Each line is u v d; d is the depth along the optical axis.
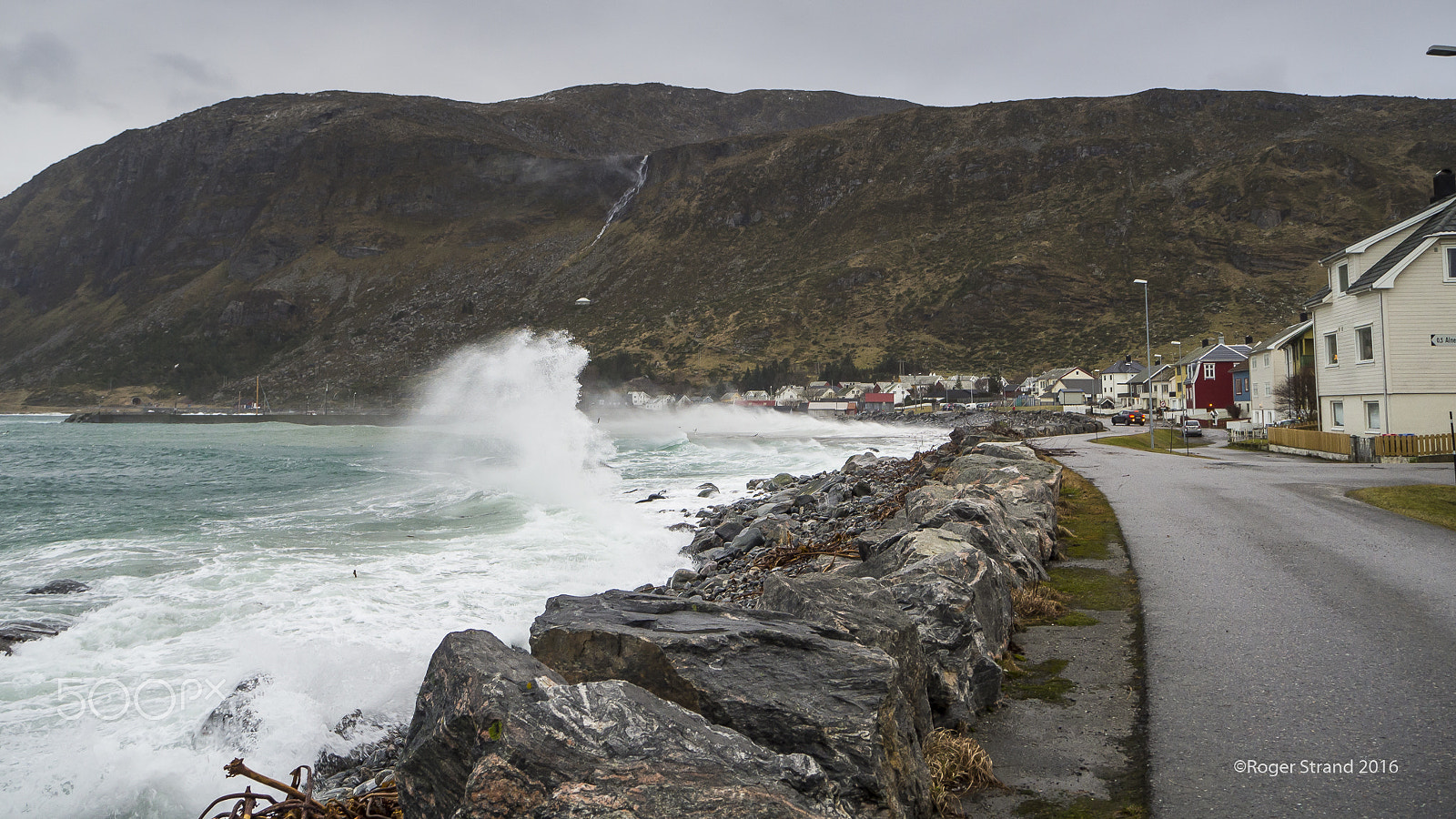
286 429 120.88
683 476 34.41
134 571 13.51
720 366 190.62
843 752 3.91
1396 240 29.09
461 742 3.63
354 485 29.34
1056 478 15.74
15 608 11.05
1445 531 12.07
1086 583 9.45
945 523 8.84
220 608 10.80
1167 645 6.97
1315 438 29.14
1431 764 4.60
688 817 2.93
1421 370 26.73
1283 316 167.12
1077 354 171.00
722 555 15.42
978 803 4.51
